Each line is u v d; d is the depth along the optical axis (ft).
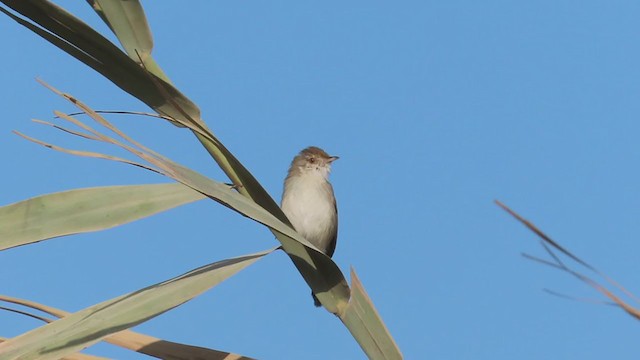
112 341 19.29
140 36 20.52
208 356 19.19
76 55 19.01
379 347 16.80
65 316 17.72
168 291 17.06
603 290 10.29
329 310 17.95
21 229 17.75
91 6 20.71
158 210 18.40
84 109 16.52
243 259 17.93
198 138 20.36
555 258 10.33
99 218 18.07
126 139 16.61
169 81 20.15
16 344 16.33
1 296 19.01
